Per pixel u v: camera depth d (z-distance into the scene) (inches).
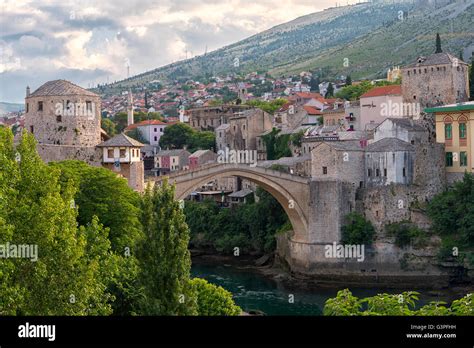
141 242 2172.7
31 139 2504.9
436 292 5012.3
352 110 7332.7
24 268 2229.3
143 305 2165.4
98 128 4916.3
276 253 6097.4
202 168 5201.8
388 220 5433.1
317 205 5497.1
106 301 2564.0
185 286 2169.0
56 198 2336.4
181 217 2193.7
